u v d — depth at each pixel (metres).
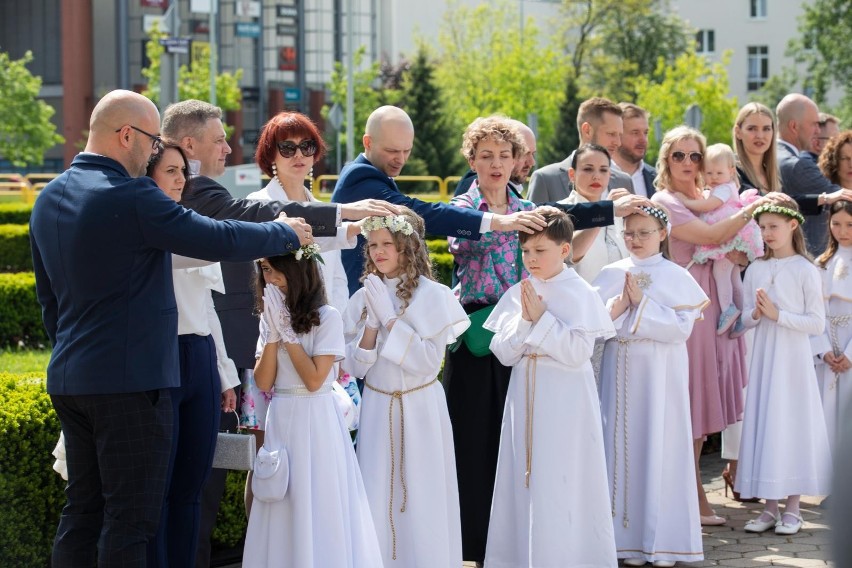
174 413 5.18
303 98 66.81
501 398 6.31
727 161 7.49
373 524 5.51
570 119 42.25
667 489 6.45
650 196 8.49
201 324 5.40
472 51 47.81
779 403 7.09
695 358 7.23
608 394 6.59
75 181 4.75
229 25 64.25
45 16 64.62
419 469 5.74
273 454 5.20
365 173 6.48
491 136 6.36
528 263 6.04
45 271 4.93
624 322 6.55
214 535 6.50
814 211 8.42
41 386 6.37
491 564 6.09
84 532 4.88
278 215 5.62
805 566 6.34
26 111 44.44
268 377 5.33
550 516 5.86
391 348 5.61
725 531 7.13
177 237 4.68
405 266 5.76
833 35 46.62
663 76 56.00
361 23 67.25
